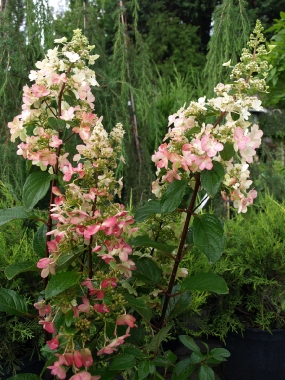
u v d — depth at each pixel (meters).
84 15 2.75
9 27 2.43
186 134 1.18
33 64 2.66
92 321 1.18
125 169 2.82
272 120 3.72
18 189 2.48
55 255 1.14
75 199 1.10
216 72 2.74
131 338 1.34
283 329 1.95
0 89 2.39
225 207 2.86
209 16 7.81
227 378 2.11
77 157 1.15
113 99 2.69
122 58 2.82
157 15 7.37
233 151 1.14
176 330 2.02
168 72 6.82
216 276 1.25
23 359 1.70
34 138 1.17
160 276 1.38
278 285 1.94
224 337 2.09
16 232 1.94
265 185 2.83
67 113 1.14
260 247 2.04
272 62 3.35
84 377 1.08
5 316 1.62
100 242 1.15
